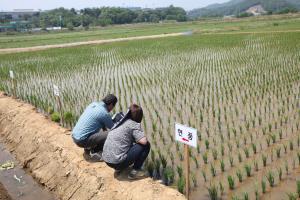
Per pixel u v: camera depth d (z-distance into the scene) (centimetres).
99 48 4450
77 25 15288
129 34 7269
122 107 1616
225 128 1243
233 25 8175
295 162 941
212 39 4641
